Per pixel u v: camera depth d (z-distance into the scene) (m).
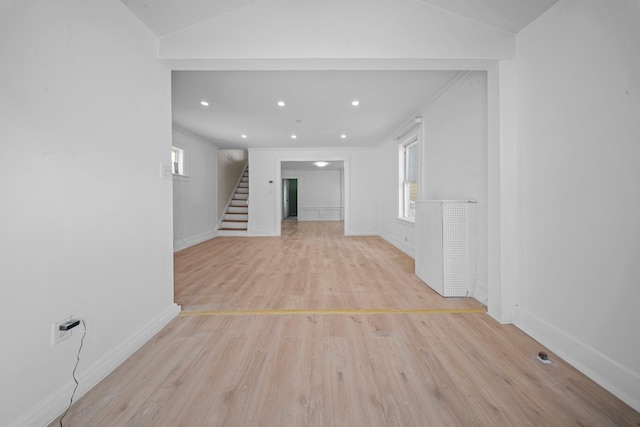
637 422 1.25
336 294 2.93
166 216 2.28
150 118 2.06
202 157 6.55
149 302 2.05
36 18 1.22
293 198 14.66
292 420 1.28
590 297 1.57
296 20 2.12
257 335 2.06
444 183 3.42
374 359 1.75
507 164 2.15
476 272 2.77
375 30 2.12
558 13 1.75
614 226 1.43
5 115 1.10
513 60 2.14
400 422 1.26
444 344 1.92
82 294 1.46
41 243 1.24
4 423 1.10
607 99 1.46
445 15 2.11
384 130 5.54
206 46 2.12
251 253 5.13
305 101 3.87
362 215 7.52
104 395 1.43
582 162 1.60
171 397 1.42
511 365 1.68
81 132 1.45
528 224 2.03
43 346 1.25
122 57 1.76
